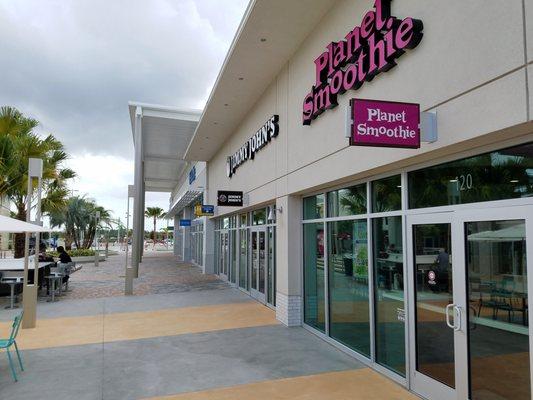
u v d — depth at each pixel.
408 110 4.42
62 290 15.02
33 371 6.31
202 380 5.90
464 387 4.50
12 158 15.52
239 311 10.98
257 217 13.15
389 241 6.04
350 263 7.17
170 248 67.38
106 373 6.22
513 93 3.57
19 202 16.58
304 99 8.23
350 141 4.22
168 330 8.91
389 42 5.24
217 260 20.98
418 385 5.29
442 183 4.99
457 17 4.25
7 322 9.82
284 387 5.62
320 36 7.74
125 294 13.93
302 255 9.25
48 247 41.56
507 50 3.63
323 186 7.73
